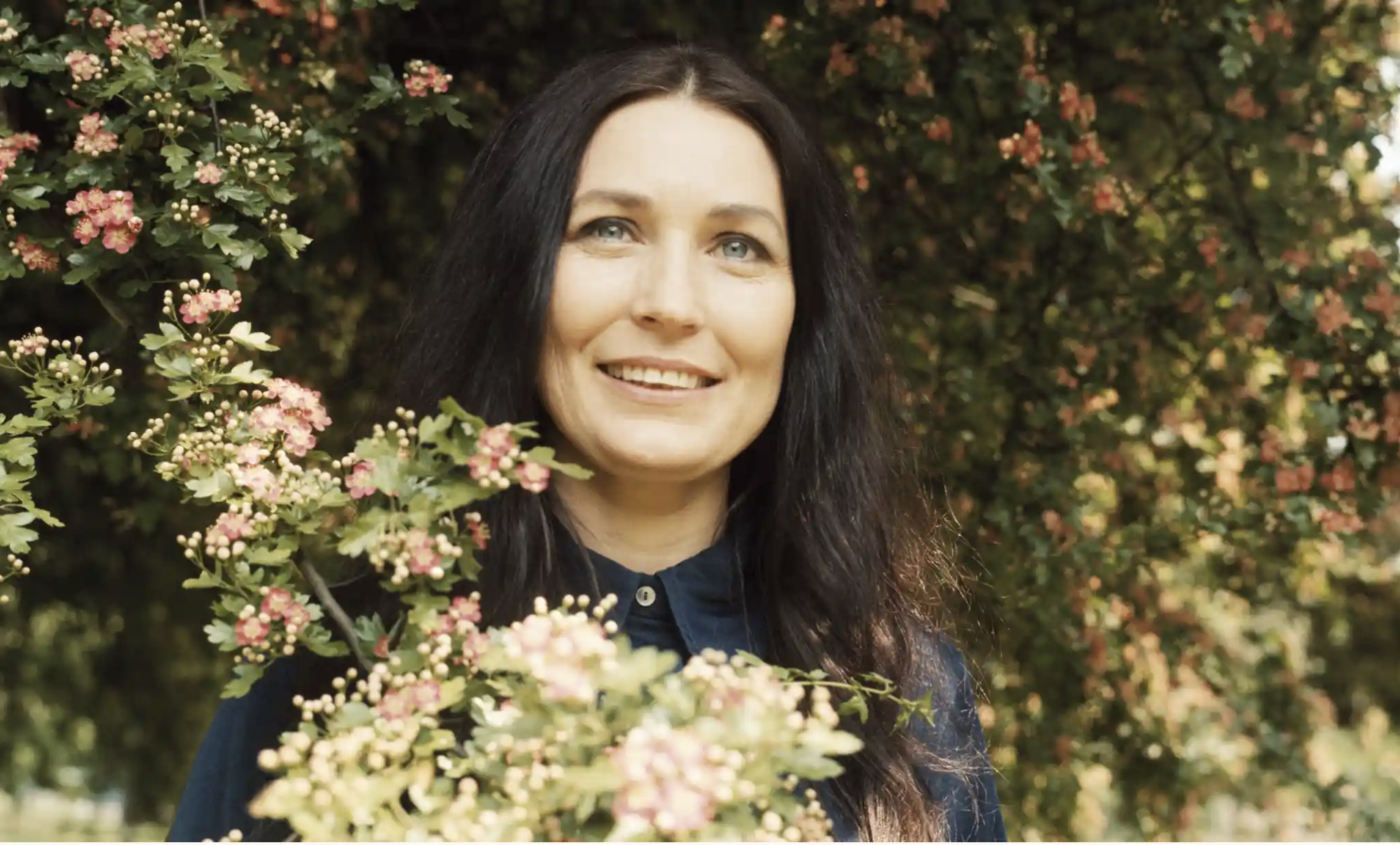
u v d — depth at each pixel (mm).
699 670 994
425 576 1195
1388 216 3287
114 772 4730
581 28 3123
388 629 1514
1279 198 3135
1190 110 3162
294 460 1547
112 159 2281
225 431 1388
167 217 2191
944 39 3006
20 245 2266
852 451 1729
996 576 3145
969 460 3150
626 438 1447
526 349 1488
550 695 973
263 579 1344
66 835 7719
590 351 1457
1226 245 3092
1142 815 3709
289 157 2293
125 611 3883
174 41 2287
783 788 1007
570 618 1028
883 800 1599
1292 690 3727
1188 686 3674
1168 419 3252
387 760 1073
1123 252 3139
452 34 3139
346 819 981
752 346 1468
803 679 1600
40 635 4324
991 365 3170
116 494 3523
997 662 3311
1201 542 3422
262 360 3191
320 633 1277
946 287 3193
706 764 929
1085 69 3127
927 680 1764
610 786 919
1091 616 3377
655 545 1589
